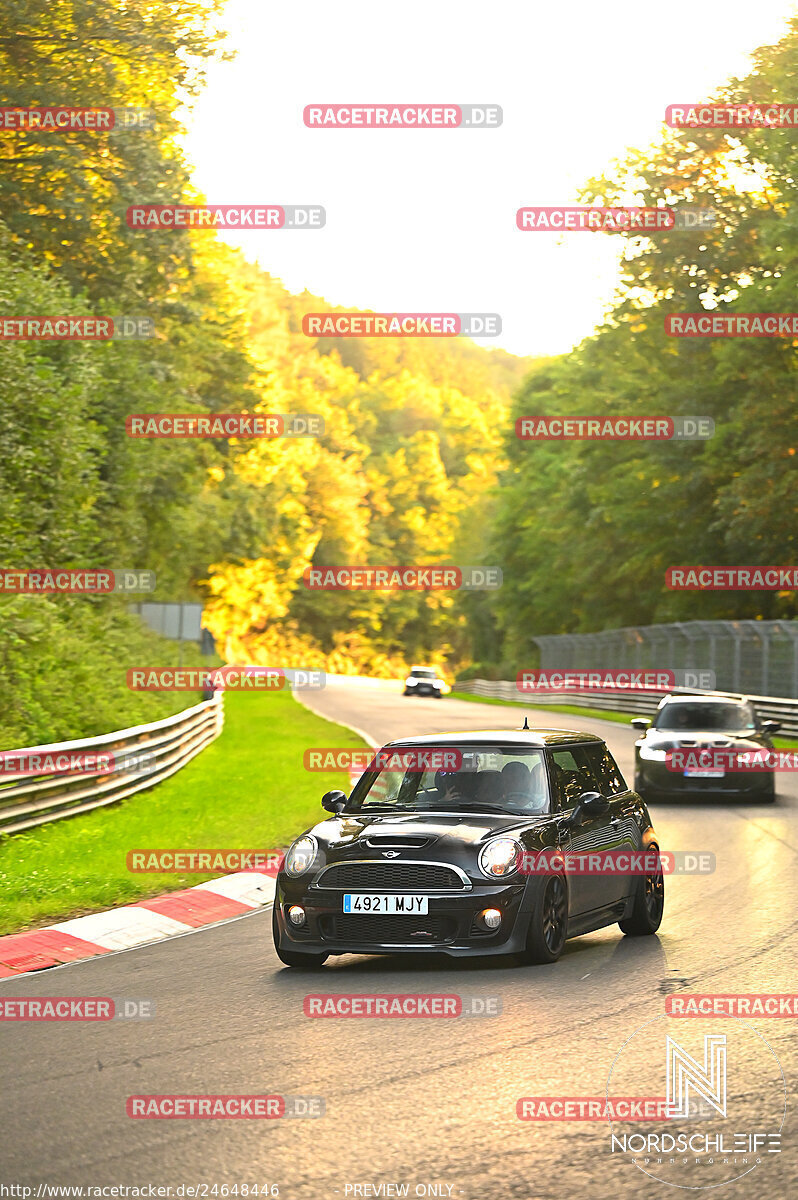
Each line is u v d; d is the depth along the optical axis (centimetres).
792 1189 1123
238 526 14075
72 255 7869
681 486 11262
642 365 12288
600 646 12669
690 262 11069
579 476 13662
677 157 10856
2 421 5994
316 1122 1309
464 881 2081
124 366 8162
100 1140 1258
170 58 7481
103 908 2702
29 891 2761
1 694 4931
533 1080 1452
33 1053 1609
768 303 9344
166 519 10531
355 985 2009
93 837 3616
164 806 4378
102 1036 1694
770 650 8131
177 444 10031
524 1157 1203
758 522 9744
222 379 12081
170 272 8556
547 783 2319
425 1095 1398
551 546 17175
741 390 10744
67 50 7206
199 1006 1869
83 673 5703
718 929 2462
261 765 6025
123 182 7575
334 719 10131
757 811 4625
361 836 2166
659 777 4803
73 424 6444
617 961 2170
